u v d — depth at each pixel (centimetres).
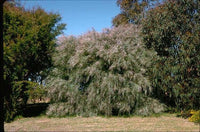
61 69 983
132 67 903
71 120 822
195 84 772
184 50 786
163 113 947
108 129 644
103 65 914
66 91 916
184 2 832
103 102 870
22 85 863
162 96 997
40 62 1005
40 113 1027
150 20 922
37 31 904
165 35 850
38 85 908
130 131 611
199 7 817
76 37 1027
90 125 714
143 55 936
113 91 851
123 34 987
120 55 886
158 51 918
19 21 904
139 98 891
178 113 937
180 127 656
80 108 912
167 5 871
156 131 606
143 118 841
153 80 880
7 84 806
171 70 818
